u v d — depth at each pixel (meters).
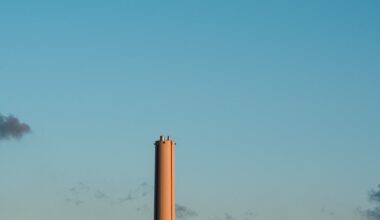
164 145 149.50
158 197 147.62
